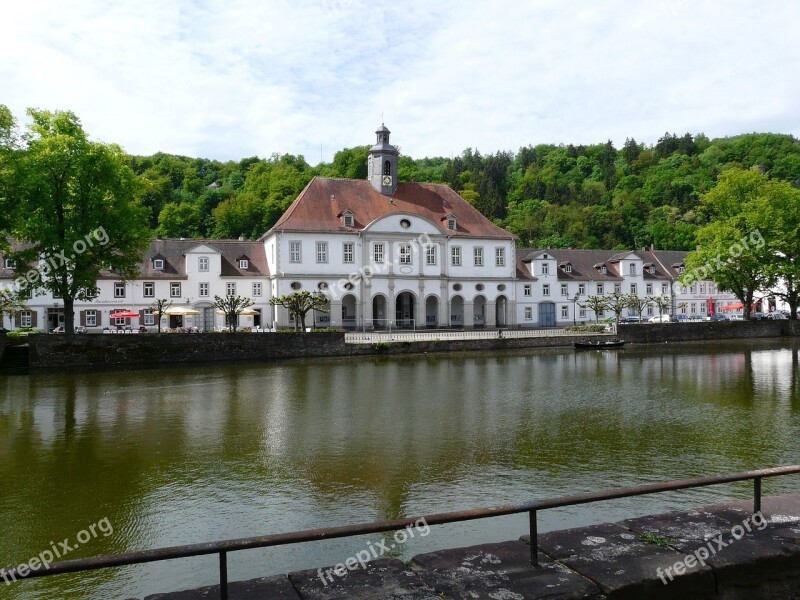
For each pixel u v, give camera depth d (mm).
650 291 83688
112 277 61688
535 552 6273
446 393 27953
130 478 14805
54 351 38812
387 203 69312
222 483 14344
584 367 38688
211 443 18328
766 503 7805
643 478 14414
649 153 186000
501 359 44469
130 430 20203
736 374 33969
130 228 40969
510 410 23469
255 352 44312
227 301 56219
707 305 87438
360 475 14875
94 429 20375
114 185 40406
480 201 151000
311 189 67688
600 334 55031
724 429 19656
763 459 15984
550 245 126812
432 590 5820
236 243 69500
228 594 5730
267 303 66562
